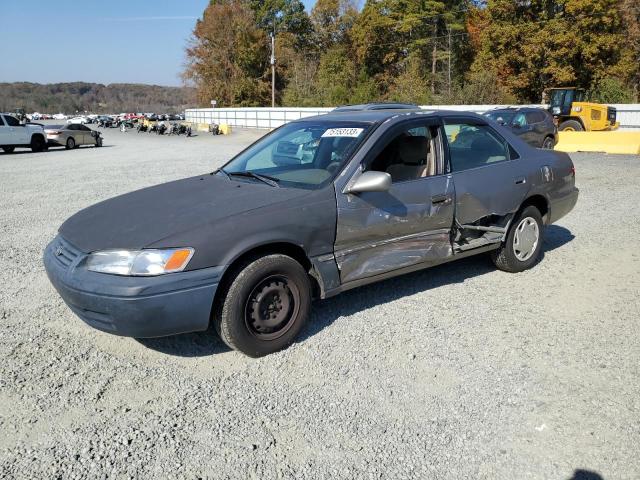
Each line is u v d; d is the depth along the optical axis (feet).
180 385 11.14
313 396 10.69
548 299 15.70
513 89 139.33
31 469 8.60
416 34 178.09
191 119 228.84
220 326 11.83
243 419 9.93
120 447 9.14
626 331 13.48
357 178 13.34
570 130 78.02
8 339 13.28
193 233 11.32
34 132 81.00
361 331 13.56
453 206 15.23
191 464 8.73
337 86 179.32
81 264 11.49
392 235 14.12
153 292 10.83
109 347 12.89
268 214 12.11
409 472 8.55
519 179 17.03
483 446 9.17
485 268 18.61
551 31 131.95
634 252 20.43
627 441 9.25
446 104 131.54
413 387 11.00
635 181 38.88
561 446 9.15
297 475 8.48
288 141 15.69
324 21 236.63
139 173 47.32
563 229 24.32
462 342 12.95
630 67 131.03
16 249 21.61
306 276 12.67
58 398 10.63
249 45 238.68
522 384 11.09
